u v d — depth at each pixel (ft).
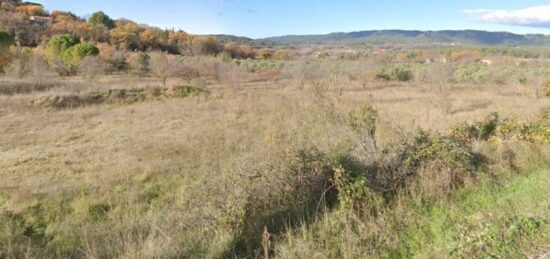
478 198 15.07
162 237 12.45
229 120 39.68
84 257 12.39
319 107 28.09
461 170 16.80
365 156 17.02
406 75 100.53
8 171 22.98
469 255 10.00
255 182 14.11
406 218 13.51
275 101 47.60
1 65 72.38
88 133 35.09
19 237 14.08
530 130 22.59
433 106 47.03
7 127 36.76
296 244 11.81
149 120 41.75
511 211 12.78
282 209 14.03
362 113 22.65
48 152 27.53
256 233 12.90
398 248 11.73
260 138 29.22
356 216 13.37
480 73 101.76
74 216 16.49
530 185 15.78
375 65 99.45
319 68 72.54
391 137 20.72
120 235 13.71
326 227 12.82
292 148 16.48
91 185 20.13
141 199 18.49
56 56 90.79
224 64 87.25
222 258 11.69
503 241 10.44
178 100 56.65
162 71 78.33
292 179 14.48
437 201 14.89
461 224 12.60
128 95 56.65
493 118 24.72
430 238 12.14
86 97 53.26
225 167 21.70
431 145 17.85
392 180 15.99
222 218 12.82
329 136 21.25
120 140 32.09
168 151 27.25
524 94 60.23
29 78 66.03
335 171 14.69
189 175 21.71
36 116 42.68
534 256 9.61
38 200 18.08
